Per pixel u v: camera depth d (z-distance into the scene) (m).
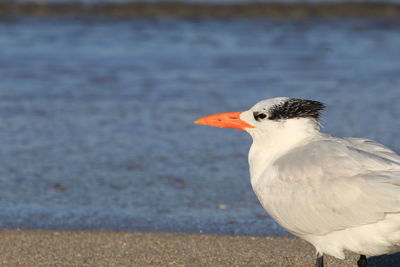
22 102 18.55
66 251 10.36
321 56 23.78
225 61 23.09
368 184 7.73
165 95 19.25
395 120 16.84
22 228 11.26
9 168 14.16
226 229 11.25
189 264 9.87
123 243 10.66
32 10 30.78
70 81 20.59
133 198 12.66
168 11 31.12
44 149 15.27
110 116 17.55
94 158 14.80
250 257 10.12
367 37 26.81
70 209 12.13
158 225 11.41
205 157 14.87
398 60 23.08
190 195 12.80
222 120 9.20
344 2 32.22
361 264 8.92
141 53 24.14
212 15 30.80
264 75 21.30
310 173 8.20
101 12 30.86
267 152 8.95
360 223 7.82
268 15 30.91
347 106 17.97
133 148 15.40
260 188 8.76
